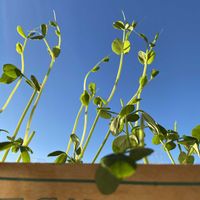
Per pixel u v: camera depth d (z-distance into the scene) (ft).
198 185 0.59
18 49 1.22
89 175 0.61
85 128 1.11
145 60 1.17
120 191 0.59
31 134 1.03
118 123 0.94
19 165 0.63
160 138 1.01
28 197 0.61
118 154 0.51
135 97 1.11
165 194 0.59
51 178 0.62
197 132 0.95
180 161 1.07
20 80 1.06
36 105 1.04
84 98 1.13
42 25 1.22
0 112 1.04
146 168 0.60
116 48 1.25
